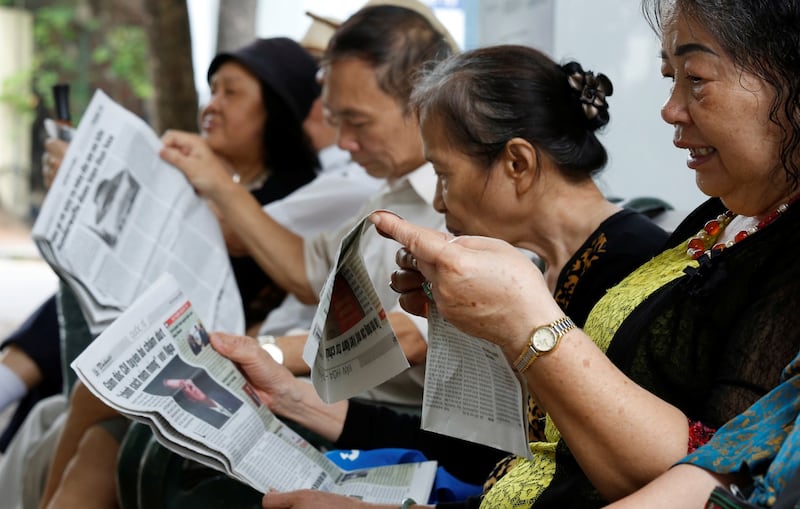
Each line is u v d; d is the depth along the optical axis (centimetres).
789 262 167
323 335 184
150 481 252
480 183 234
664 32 175
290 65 382
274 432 241
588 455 161
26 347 374
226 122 380
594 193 238
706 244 197
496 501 197
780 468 142
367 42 298
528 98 229
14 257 1298
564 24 392
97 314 280
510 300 157
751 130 166
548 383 158
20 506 350
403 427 261
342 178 363
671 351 177
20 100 1531
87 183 292
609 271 225
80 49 1559
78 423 313
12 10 1545
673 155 353
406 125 301
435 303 171
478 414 178
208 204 357
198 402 229
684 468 152
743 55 163
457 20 474
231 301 317
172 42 584
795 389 151
